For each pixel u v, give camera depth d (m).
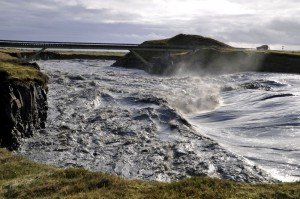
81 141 37.06
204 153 33.03
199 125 46.62
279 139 37.97
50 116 46.31
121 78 82.75
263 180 27.11
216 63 104.69
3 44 104.00
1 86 36.25
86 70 107.25
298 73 94.56
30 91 39.62
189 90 66.44
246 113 51.09
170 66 104.62
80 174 21.83
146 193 18.05
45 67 109.50
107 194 17.84
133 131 39.84
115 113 47.25
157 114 45.38
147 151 33.69
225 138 39.78
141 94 57.84
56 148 35.25
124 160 31.72
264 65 101.00
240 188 18.62
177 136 38.22
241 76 88.19
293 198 17.58
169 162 31.12
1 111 34.91
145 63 118.81
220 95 67.00
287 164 30.69
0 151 30.39
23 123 37.47
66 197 17.72
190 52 113.81
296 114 45.94
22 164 26.64
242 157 31.95
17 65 49.09
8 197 19.09
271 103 55.25
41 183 20.62
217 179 19.69
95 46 117.19
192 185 18.73
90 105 51.47
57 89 63.41
